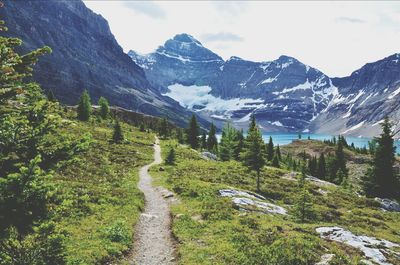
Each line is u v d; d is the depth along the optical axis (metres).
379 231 36.19
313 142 187.12
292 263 19.02
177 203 34.75
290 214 36.06
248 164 51.72
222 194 37.66
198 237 23.42
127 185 41.78
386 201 55.47
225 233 23.84
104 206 29.14
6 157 10.84
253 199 37.56
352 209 46.53
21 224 10.39
